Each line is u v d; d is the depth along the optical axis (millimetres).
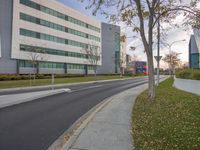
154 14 16344
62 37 66562
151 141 6711
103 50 88250
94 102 16609
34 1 55844
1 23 47031
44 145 6980
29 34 54312
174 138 6914
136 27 17062
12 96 18469
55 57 63625
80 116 11453
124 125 9055
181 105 13234
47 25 60562
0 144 6977
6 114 11461
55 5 63438
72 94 21875
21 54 51562
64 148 6527
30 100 16922
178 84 34438
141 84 39188
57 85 34438
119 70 95938
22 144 7020
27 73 52938
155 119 9586
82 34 75688
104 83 41875
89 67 80062
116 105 14344
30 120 10242
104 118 10352
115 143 6871
